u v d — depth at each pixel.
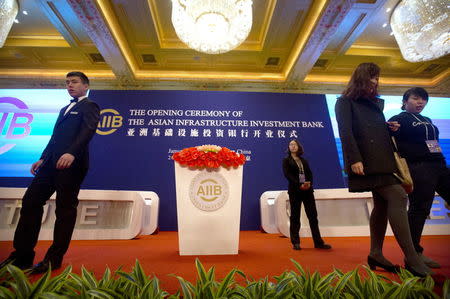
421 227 1.71
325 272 1.52
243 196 5.38
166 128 5.79
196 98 6.08
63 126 1.80
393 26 5.89
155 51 6.80
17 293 0.82
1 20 5.11
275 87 7.71
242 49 6.81
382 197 1.57
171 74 7.67
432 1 5.04
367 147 1.49
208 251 2.19
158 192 5.30
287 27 6.07
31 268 1.46
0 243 2.92
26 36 6.53
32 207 1.63
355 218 3.74
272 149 5.78
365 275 1.39
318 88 7.77
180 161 2.28
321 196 3.76
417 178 1.74
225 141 5.77
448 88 7.82
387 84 7.89
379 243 1.57
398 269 1.46
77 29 6.11
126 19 5.85
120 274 0.96
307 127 6.02
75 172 1.72
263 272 1.51
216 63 7.34
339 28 6.07
